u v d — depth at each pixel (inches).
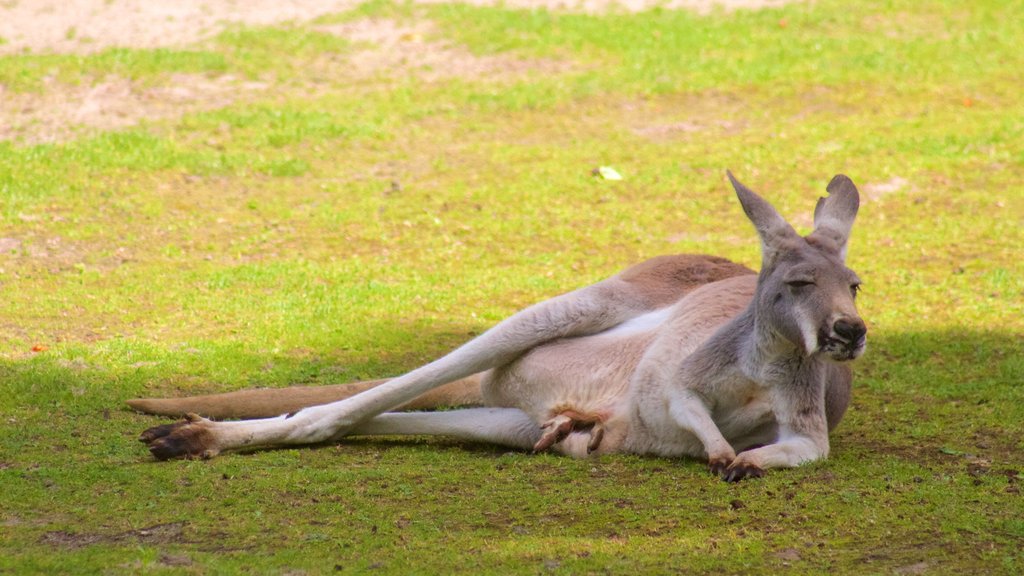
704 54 1130.7
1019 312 601.9
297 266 666.2
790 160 883.4
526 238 740.7
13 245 677.3
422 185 831.7
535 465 373.1
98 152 840.9
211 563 278.1
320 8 1213.1
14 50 1055.0
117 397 442.9
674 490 339.0
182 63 1040.2
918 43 1159.0
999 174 854.5
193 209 762.2
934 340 555.8
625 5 1264.8
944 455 383.9
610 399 397.4
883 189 829.8
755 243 737.6
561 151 907.4
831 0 1285.7
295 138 900.6
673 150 912.3
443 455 391.9
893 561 285.0
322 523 309.9
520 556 286.5
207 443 377.7
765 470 349.7
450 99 1013.2
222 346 514.0
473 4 1242.0
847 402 407.2
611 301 424.5
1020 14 1239.5
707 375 363.6
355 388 426.3
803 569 280.4
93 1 1180.5
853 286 335.3
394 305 602.5
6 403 429.1
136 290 608.7
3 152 829.2
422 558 284.5
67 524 307.0
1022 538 299.6
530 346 414.9
